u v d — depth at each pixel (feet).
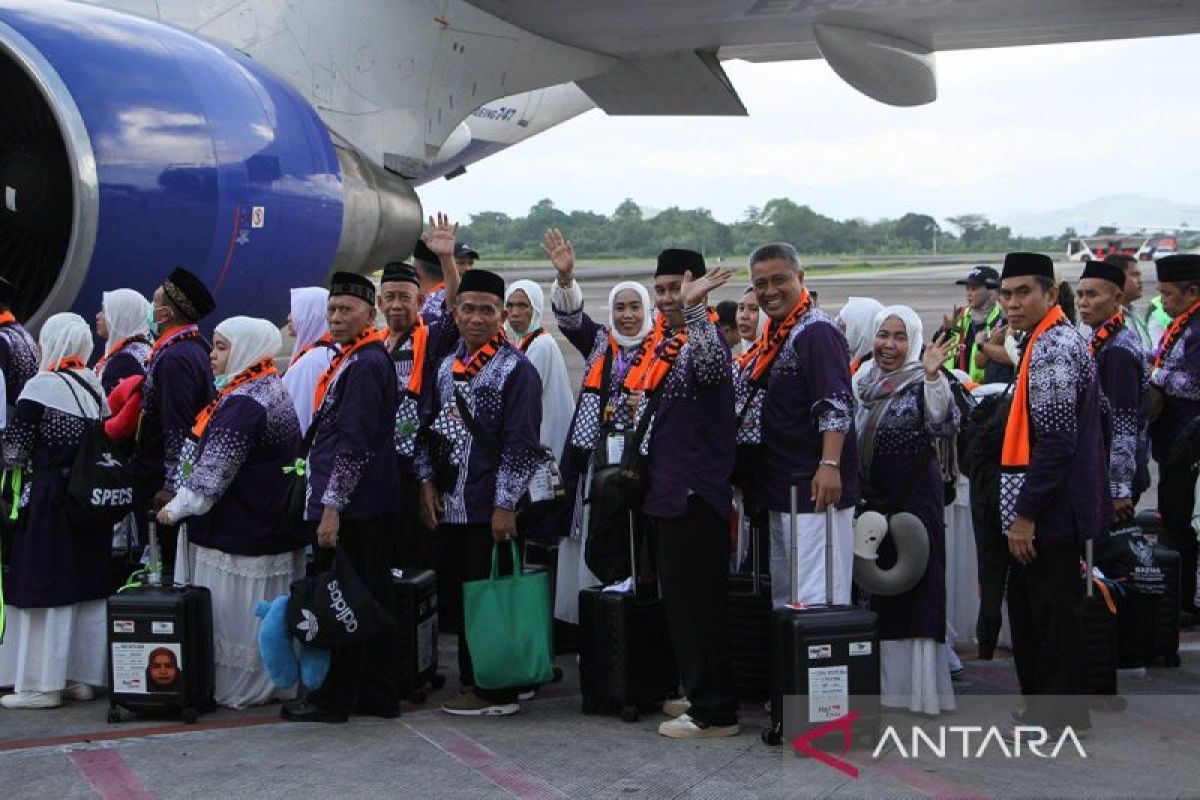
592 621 15.56
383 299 17.70
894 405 15.37
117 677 15.15
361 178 29.78
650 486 14.53
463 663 15.87
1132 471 17.53
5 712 15.78
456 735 14.76
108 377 18.93
